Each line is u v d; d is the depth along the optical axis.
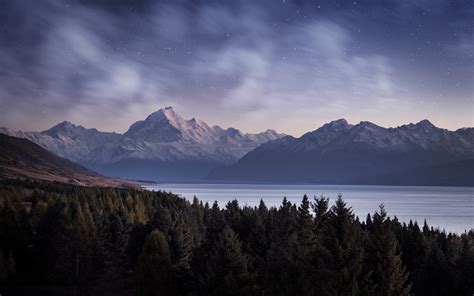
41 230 90.31
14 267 83.94
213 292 53.66
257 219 90.50
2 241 89.62
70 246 80.12
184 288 66.75
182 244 77.38
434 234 98.19
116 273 85.56
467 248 75.69
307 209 73.19
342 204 51.28
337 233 49.75
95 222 92.88
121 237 94.69
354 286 45.31
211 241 75.69
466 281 67.94
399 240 83.56
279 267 49.31
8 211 92.75
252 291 54.19
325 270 44.97
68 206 102.31
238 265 54.34
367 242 55.47
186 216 103.75
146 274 66.75
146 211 126.44
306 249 58.94
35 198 133.00
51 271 84.44
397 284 50.00
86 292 76.69
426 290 69.31
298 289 45.75
